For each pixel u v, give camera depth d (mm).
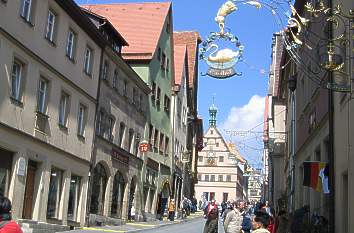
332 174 15625
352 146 13000
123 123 35969
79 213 28719
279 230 16266
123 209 36344
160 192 47250
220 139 126062
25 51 22234
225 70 11664
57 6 25094
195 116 74312
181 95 57688
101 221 31672
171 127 52094
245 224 18484
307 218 16578
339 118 14875
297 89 27094
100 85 31188
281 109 48531
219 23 11727
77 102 27984
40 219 24094
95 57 30344
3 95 20594
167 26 48188
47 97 24594
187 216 59375
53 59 24922
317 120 19109
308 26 13398
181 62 59156
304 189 23734
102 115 31938
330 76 14164
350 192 13281
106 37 32656
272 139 52188
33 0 22969
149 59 41906
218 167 124875
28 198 23469
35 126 23344
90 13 32312
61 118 26500
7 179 21531
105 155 32344
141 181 40719
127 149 37094
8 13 20719
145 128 41812
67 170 26891
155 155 45656
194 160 75750
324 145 17828
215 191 124000
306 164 16828
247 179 142125
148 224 37719
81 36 28172
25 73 22406
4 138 20719
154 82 44188
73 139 27578
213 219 17766
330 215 15555
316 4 16250
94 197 31141
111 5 48562
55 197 26000
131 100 37750
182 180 60000
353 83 12273
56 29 25250
